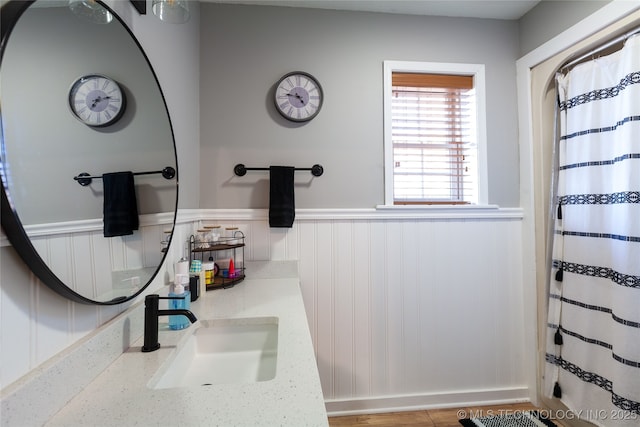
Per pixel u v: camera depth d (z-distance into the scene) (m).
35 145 0.53
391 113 1.70
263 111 1.62
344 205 1.67
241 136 1.61
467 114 1.81
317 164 1.65
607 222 1.31
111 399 0.59
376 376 1.67
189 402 0.58
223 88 1.60
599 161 1.34
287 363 0.71
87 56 0.66
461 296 1.73
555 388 1.54
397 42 1.71
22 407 0.49
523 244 1.76
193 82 1.51
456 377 1.72
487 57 1.77
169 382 0.78
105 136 0.71
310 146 1.65
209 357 0.99
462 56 1.76
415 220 1.70
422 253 1.71
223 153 1.60
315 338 1.64
